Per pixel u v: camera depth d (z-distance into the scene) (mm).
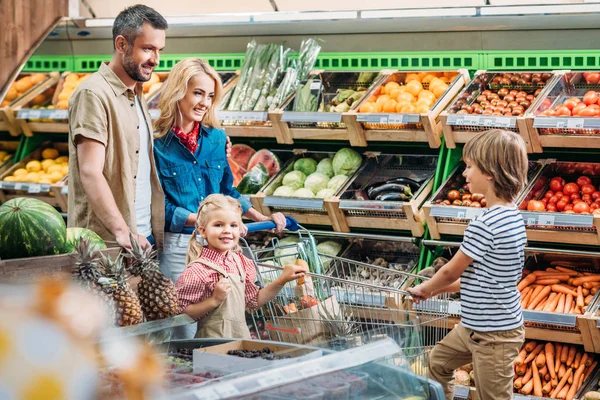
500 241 3072
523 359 4270
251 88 5242
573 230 4184
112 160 3197
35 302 416
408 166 5078
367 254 4965
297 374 1777
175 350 2219
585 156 4707
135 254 2301
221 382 1646
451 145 4586
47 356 403
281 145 5504
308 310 2873
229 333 2674
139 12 3166
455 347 3275
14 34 5734
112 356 506
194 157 3676
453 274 3105
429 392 2148
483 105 4672
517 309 3152
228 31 5598
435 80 4973
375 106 4840
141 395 483
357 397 1859
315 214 4867
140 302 2236
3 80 5723
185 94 3578
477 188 3234
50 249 2377
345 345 2150
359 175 5039
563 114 4309
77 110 3107
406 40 5199
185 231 3586
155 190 3441
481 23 4906
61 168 5742
